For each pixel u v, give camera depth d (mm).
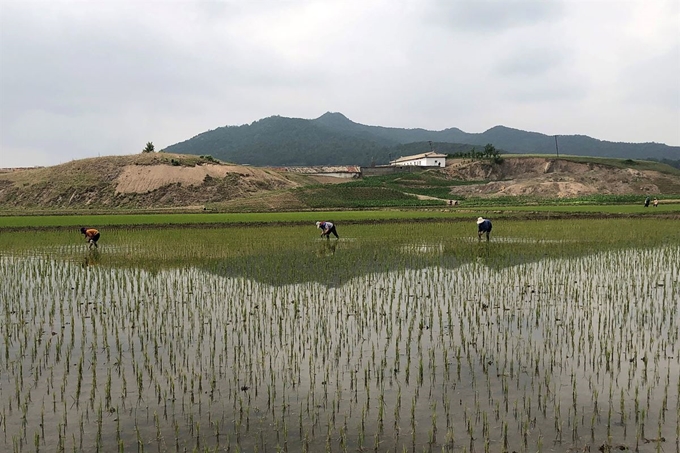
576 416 8961
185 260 25234
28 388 10250
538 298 17250
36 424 8805
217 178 113062
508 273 21453
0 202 103688
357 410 9258
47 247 30625
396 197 98438
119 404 9516
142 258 25891
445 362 11312
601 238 32594
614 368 11078
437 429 8578
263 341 13008
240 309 16125
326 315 15359
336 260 25016
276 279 20562
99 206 100750
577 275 20922
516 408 9047
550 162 150500
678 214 51375
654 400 9570
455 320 14867
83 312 15945
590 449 7984
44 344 12930
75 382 10531
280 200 88938
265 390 10094
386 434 8438
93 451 7980
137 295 18000
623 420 8805
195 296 17719
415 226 42750
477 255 26328
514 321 14695
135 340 13203
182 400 9672
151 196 103938
